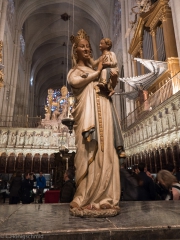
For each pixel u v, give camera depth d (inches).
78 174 71.0
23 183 275.6
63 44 1453.0
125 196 134.3
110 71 77.3
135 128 528.7
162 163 375.2
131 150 552.7
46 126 775.1
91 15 1174.3
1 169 674.8
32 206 89.5
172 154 343.3
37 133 733.3
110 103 79.7
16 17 994.1
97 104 74.4
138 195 131.5
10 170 679.1
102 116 73.8
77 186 71.1
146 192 132.9
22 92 1195.9
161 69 436.8
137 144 505.0
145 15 558.9
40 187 404.5
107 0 1050.1
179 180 184.9
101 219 57.2
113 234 45.0
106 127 73.0
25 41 1252.5
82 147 71.9
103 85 75.7
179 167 320.8
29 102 1419.8
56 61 1643.7
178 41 390.0
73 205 66.7
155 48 509.0
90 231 45.1
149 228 46.5
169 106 361.1
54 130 751.1
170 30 452.1
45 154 714.2
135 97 611.5
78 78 76.4
